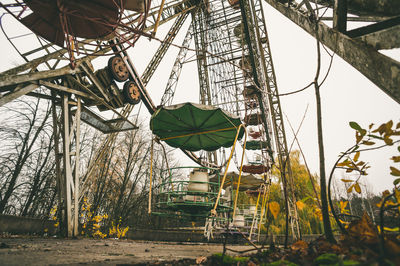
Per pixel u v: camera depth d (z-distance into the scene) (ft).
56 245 14.67
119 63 33.09
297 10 11.53
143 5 14.98
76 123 28.60
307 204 49.44
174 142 27.61
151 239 33.86
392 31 5.51
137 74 36.60
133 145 94.32
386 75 5.61
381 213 3.43
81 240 22.24
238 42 64.08
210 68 67.00
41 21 15.88
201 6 67.26
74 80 28.45
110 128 36.70
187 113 21.20
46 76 25.32
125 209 82.43
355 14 7.68
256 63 46.29
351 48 6.89
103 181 72.38
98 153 40.73
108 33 16.93
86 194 61.52
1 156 55.77
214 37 69.10
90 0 14.34
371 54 6.13
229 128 22.13
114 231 46.55
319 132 5.59
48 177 63.82
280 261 4.88
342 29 7.40
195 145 28.63
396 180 5.07
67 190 25.44
